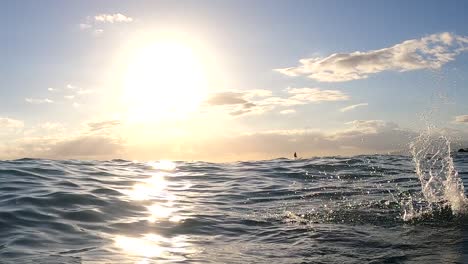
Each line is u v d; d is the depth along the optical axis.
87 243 6.53
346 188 11.30
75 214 8.19
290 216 8.47
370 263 5.62
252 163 17.89
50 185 10.88
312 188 11.56
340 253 6.08
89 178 12.59
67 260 5.69
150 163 17.55
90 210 8.54
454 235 6.78
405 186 11.25
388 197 9.88
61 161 15.99
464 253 5.88
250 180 13.52
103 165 16.02
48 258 5.75
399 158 17.81
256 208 9.34
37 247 6.24
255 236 7.12
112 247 6.38
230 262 5.78
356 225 7.63
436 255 5.83
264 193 11.19
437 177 12.64
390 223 7.68
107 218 8.08
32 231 7.03
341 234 7.07
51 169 13.59
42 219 7.74
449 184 10.75
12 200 9.02
